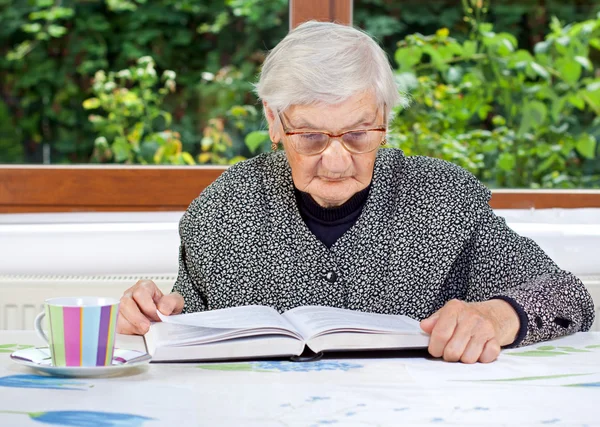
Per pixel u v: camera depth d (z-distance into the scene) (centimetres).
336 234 148
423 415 81
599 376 101
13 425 77
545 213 232
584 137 265
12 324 204
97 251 208
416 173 154
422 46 263
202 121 265
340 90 126
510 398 89
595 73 266
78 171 227
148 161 263
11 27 268
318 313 125
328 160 130
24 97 266
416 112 263
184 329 118
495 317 122
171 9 269
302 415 81
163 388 93
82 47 269
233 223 150
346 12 224
